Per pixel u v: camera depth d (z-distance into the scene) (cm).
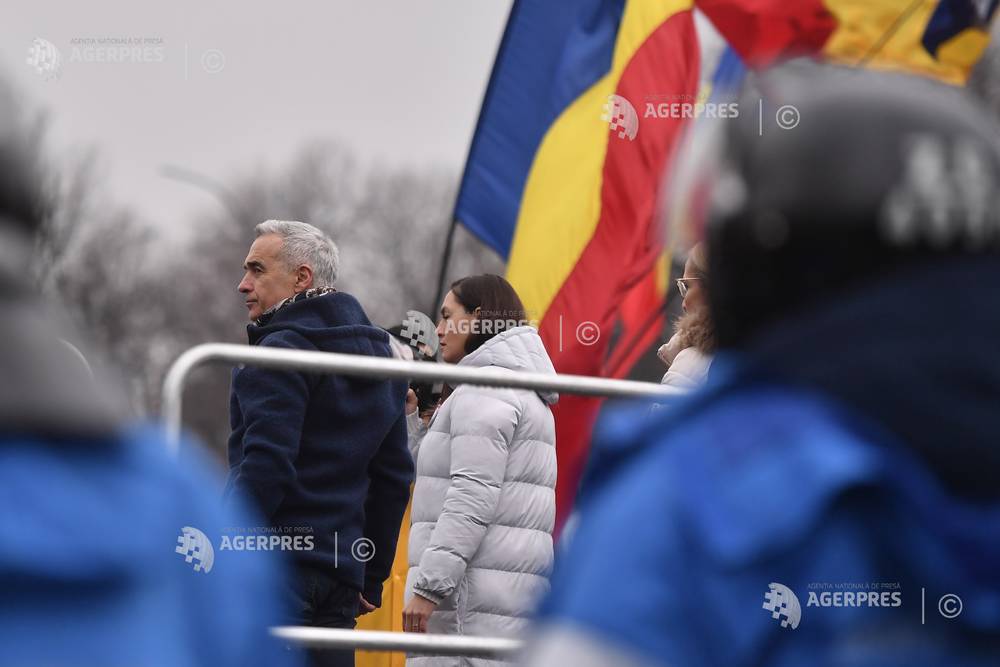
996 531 304
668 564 304
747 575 300
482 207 2086
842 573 299
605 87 2052
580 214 2047
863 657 301
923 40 1953
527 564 1379
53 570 321
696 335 1219
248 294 1561
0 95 357
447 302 1471
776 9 1980
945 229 331
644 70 2033
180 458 368
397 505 1473
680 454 318
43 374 341
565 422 1727
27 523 323
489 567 1367
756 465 310
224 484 1408
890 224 332
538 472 1393
